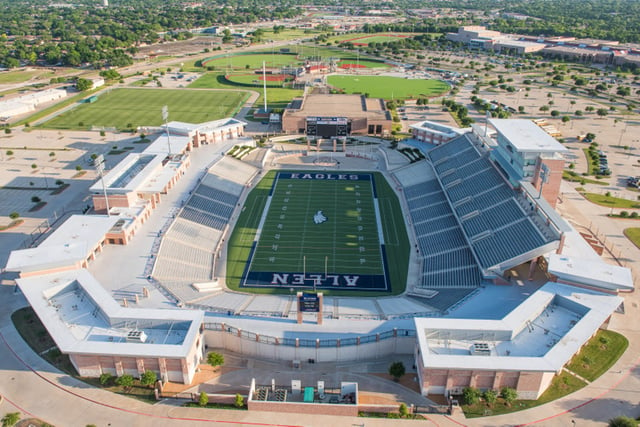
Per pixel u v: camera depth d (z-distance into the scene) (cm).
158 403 7306
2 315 9119
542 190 11356
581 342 7550
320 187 15538
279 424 6994
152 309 8281
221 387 7669
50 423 6919
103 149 18425
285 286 10575
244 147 17925
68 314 8400
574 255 10025
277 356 8256
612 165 17250
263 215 13688
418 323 7862
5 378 7681
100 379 7569
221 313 8850
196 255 11344
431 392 7494
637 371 7862
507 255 9956
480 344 7538
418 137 18612
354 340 8156
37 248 9662
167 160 14725
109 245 10900
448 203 13288
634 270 10825
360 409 7150
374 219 13512
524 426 6894
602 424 6925
